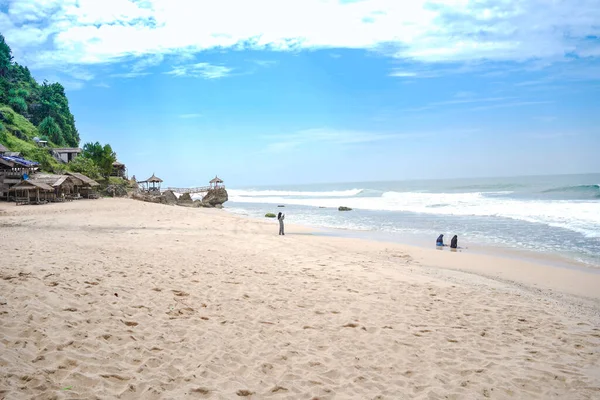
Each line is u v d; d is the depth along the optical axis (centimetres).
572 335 750
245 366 549
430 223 3103
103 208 3425
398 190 9238
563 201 4056
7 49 9362
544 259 1711
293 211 4991
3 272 800
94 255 1172
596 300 1131
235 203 7550
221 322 711
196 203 6488
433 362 606
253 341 641
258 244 1798
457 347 669
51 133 7781
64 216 2717
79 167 5928
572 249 1908
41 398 389
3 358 440
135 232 2000
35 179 4231
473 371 580
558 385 545
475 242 2177
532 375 572
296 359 589
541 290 1229
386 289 1042
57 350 491
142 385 454
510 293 1108
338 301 905
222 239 1898
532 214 3247
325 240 2214
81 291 747
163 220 2756
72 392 411
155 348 562
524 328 782
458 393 513
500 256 1786
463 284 1216
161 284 904
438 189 8638
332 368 567
